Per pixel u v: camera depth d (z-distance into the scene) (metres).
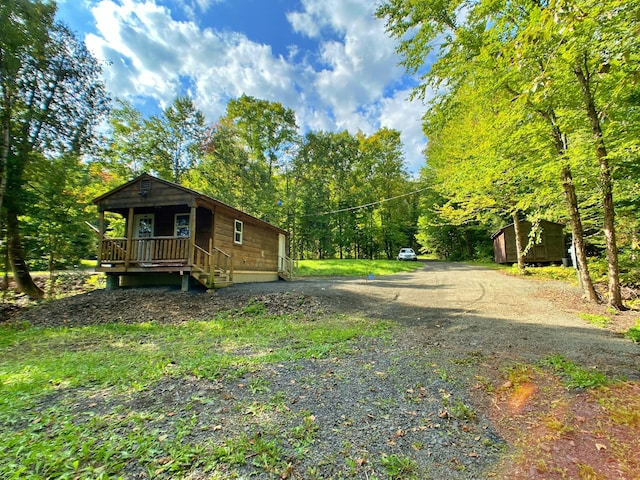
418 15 8.18
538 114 8.02
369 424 2.69
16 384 3.66
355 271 19.94
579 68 6.58
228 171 26.38
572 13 2.58
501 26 6.83
